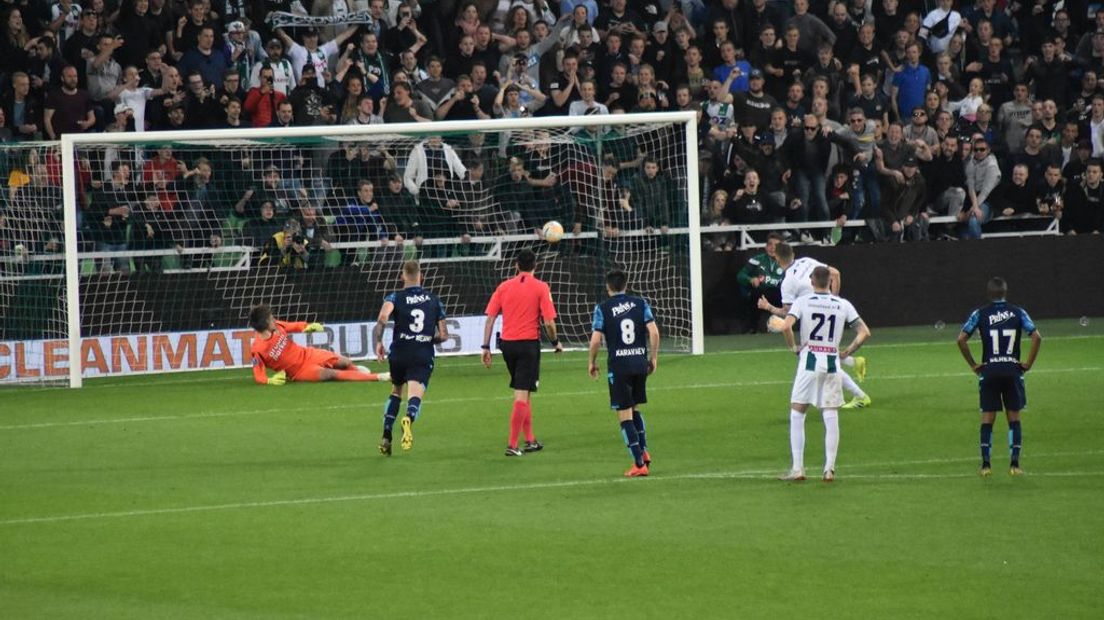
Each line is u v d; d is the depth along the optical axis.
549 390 68.62
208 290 79.81
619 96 91.19
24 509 43.97
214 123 84.75
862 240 92.56
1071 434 54.66
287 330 73.69
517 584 34.09
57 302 78.31
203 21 88.19
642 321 47.91
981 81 96.25
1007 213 93.75
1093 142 96.69
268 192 83.56
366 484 47.22
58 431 59.34
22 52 85.19
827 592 32.94
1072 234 92.88
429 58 89.12
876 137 91.69
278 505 43.94
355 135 77.56
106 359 75.94
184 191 83.25
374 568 35.84
